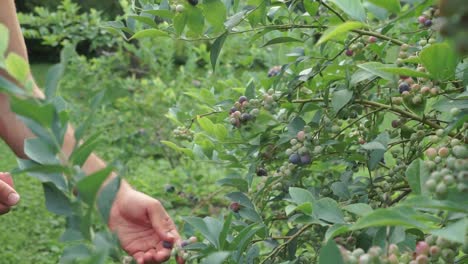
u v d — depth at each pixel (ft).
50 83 2.63
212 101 6.79
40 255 15.23
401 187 5.19
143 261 4.97
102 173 2.29
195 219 4.06
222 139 5.63
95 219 2.73
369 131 5.53
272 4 5.48
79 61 18.81
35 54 40.42
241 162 5.93
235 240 4.02
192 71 18.11
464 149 3.45
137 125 18.40
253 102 5.52
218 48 5.06
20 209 17.72
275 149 5.69
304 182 6.84
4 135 5.19
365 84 5.16
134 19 5.65
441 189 3.22
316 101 5.53
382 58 5.63
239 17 5.08
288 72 6.25
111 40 19.08
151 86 18.01
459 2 1.59
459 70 4.27
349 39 5.54
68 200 2.77
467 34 1.59
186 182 14.19
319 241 5.02
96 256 2.37
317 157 5.49
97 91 2.80
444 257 3.15
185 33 5.33
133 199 5.02
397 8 3.73
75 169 2.71
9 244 15.72
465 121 3.95
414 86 4.34
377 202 5.13
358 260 3.11
